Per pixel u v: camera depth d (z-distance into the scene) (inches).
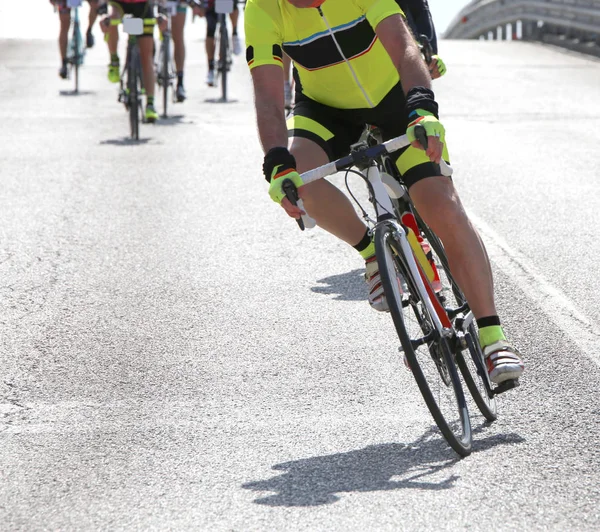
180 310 704.4
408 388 561.6
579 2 2704.2
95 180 1120.8
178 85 1763.0
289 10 504.7
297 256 834.8
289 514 414.3
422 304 486.0
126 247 861.2
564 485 435.5
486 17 3469.5
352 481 446.0
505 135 1401.3
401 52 482.6
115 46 1749.5
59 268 802.2
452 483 439.8
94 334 657.6
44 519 416.8
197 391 563.2
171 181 1115.9
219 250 852.6
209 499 431.8
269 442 494.0
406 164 507.8
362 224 550.0
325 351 622.5
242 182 1107.3
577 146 1314.0
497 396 547.8
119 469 466.0
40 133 1445.6
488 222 923.4
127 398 554.3
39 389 567.5
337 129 547.8
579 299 708.0
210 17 1988.2
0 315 693.9
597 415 516.1
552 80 2068.2
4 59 2527.1
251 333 657.0
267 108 491.5
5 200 1023.0
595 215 946.1
